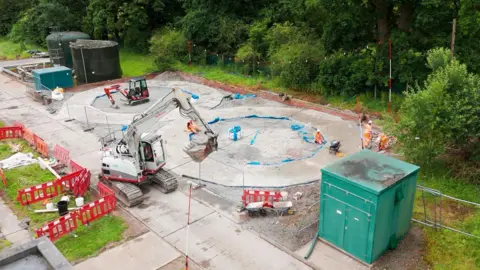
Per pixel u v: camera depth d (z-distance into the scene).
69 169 21.22
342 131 25.45
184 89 35.91
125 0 47.50
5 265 7.93
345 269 13.51
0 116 29.55
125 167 18.16
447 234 14.79
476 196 17.02
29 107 31.64
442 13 26.14
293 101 31.59
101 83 37.72
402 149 19.31
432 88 17.81
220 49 43.59
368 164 14.37
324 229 14.66
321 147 23.17
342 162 14.55
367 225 13.12
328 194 14.05
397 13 30.48
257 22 41.34
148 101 32.59
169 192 18.75
